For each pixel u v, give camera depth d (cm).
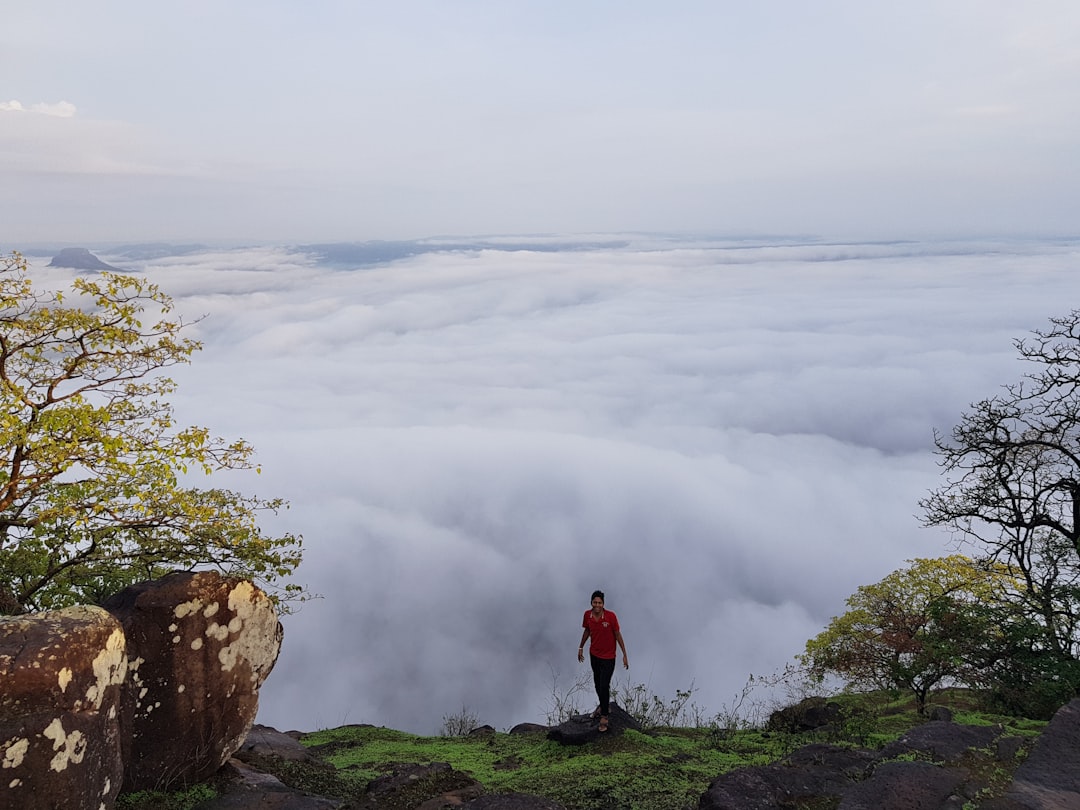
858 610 1372
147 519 952
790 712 1034
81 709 481
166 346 927
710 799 542
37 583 955
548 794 699
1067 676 1168
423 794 646
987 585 1469
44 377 894
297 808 631
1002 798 470
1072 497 1496
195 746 658
